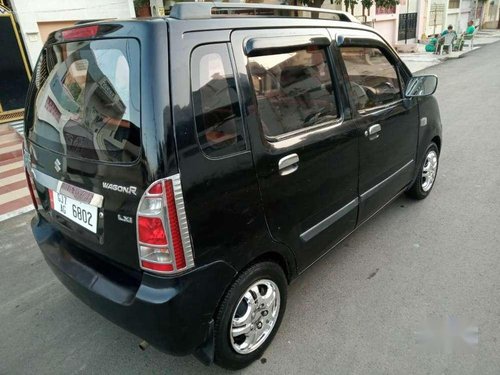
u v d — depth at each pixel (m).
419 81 3.10
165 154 1.55
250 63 1.91
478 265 2.85
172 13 1.71
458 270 2.81
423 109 3.46
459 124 6.63
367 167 2.78
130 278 1.84
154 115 1.54
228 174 1.77
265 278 2.07
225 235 1.79
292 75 2.16
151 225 1.60
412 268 2.88
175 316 1.68
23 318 2.63
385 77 2.99
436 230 3.37
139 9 10.21
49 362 2.25
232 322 1.95
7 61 8.12
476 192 4.03
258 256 2.00
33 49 8.37
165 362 2.22
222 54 1.78
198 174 1.65
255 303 2.05
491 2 32.56
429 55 16.97
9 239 3.76
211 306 1.80
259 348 2.15
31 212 4.36
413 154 3.44
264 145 1.93
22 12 8.08
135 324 1.77
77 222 1.97
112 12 9.38
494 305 2.44
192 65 1.65
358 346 2.22
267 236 2.01
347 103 2.52
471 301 2.49
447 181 4.35
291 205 2.14
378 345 2.21
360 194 2.78
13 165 5.98
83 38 1.92
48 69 2.21
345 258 3.06
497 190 4.04
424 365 2.06
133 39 1.62
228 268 1.83
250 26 1.92
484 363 2.04
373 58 2.85
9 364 2.25
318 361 2.14
